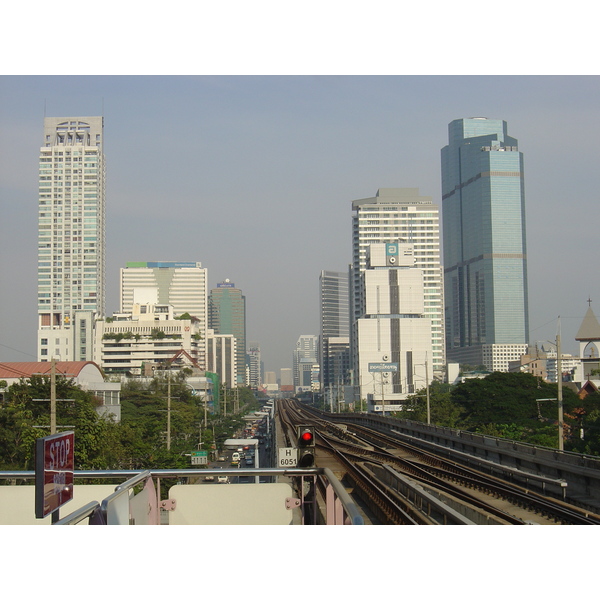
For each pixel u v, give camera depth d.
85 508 5.91
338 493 6.59
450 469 33.56
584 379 105.56
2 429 36.81
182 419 75.50
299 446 8.94
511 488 25.73
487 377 77.25
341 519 7.97
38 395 42.56
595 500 25.36
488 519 17.50
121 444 44.75
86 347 163.50
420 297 175.25
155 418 69.88
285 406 156.12
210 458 75.19
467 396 76.50
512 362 180.75
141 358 158.88
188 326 167.88
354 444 47.81
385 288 175.00
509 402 71.25
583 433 54.53
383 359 171.00
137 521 7.39
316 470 8.12
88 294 198.62
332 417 110.62
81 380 66.38
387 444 50.56
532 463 32.56
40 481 5.96
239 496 8.05
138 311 178.25
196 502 8.03
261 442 100.31
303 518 8.47
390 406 151.75
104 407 63.56
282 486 8.09
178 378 103.50
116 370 159.12
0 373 63.84
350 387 192.12
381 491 19.12
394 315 174.25
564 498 25.17
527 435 60.22
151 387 95.62
